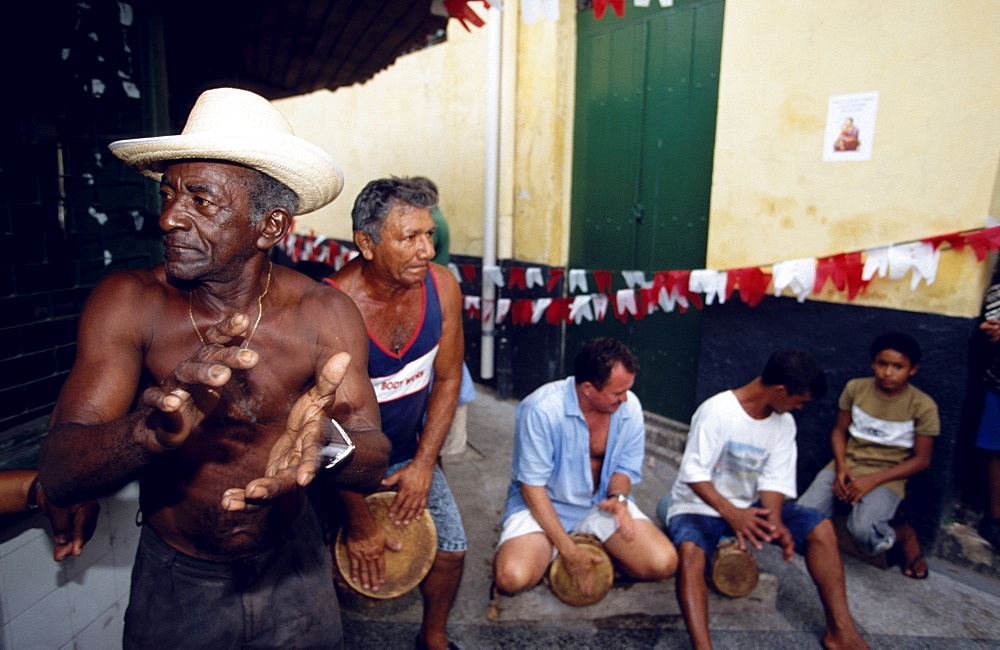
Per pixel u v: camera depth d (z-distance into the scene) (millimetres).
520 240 5348
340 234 8211
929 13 2926
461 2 2883
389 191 2096
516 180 5305
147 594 1562
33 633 1864
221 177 1293
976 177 2863
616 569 2797
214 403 1100
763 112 3570
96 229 2285
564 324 5152
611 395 2504
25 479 1676
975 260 2918
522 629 2746
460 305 2455
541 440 2631
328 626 1743
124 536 2166
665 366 4539
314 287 1528
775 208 3578
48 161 2092
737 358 3869
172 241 1282
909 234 3092
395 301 2232
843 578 2621
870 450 3215
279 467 1239
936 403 3104
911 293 3143
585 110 4812
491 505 3797
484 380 5859
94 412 1233
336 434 1246
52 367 2146
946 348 3049
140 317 1336
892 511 3100
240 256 1349
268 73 5031
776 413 2764
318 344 1484
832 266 3266
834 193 3332
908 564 3139
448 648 2553
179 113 3744
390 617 2828
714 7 3920
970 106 2854
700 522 2750
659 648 2650
